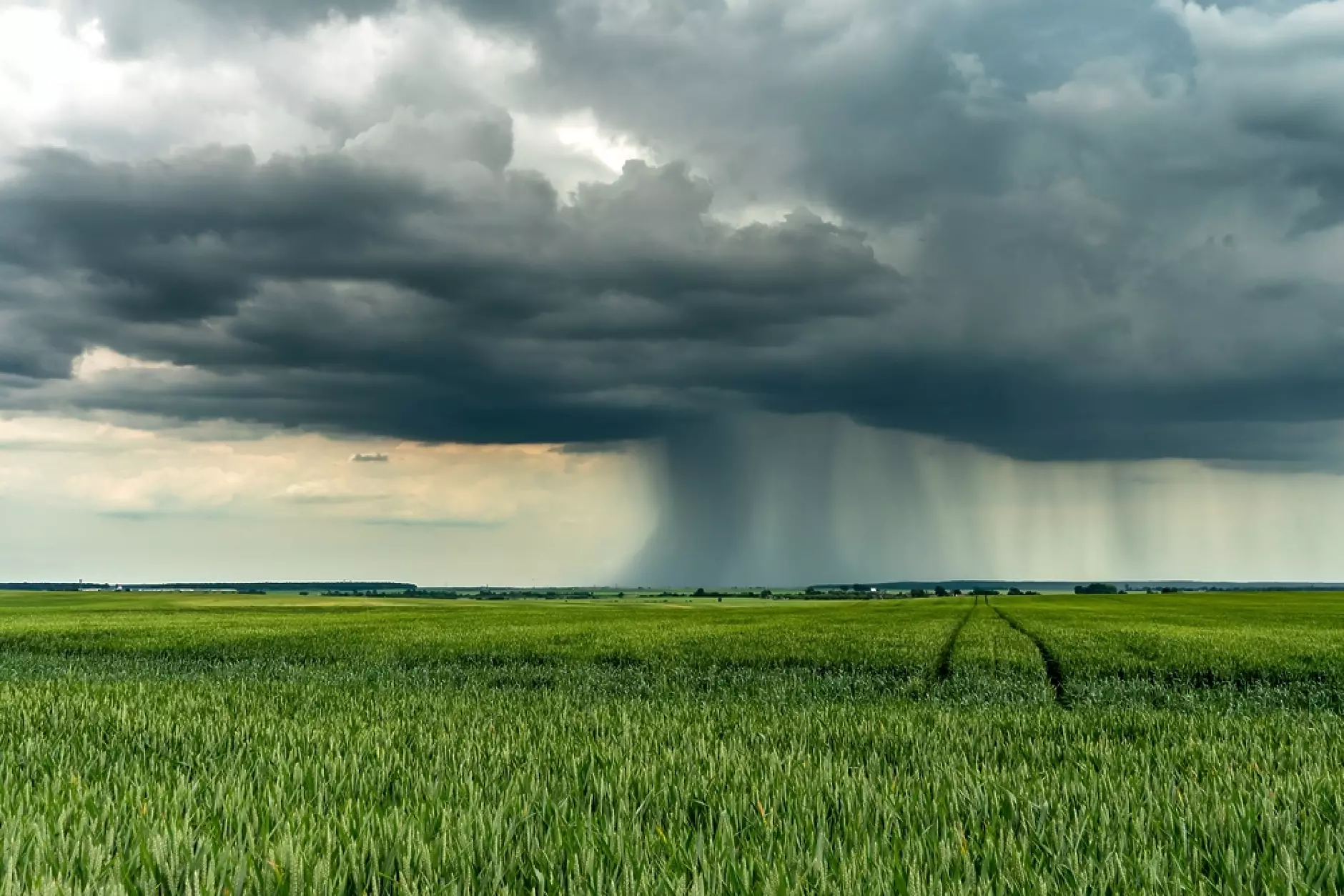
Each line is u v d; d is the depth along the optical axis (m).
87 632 47.75
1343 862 5.01
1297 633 46.59
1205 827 5.88
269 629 51.25
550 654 35.06
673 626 54.84
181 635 45.53
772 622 60.06
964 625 54.38
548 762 8.58
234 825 5.82
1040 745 10.42
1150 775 7.89
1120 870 4.81
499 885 4.53
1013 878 4.66
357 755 8.89
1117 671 29.03
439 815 5.84
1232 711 20.00
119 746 9.99
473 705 15.71
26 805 6.39
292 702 15.96
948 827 5.71
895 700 20.95
